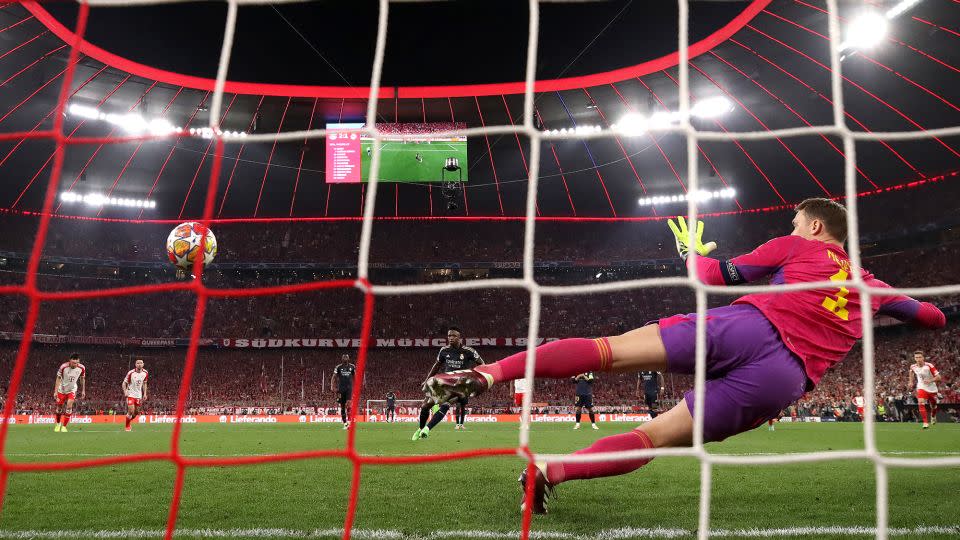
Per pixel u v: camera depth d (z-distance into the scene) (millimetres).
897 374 28953
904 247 34000
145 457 2250
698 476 4977
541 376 2824
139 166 33344
